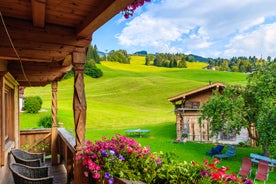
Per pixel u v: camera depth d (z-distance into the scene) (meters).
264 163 9.21
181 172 2.24
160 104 36.31
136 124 24.83
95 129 22.23
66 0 2.00
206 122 16.56
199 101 16.89
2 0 2.07
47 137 7.04
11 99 5.48
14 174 3.22
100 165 2.60
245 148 15.05
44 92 42.59
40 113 23.86
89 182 3.01
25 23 2.61
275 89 10.57
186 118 16.94
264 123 9.98
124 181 2.28
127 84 48.81
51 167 6.26
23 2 2.11
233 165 11.28
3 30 2.53
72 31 2.81
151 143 16.14
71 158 4.56
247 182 2.21
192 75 64.31
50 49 2.75
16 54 2.63
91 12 2.23
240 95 11.64
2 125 3.99
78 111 2.98
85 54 2.94
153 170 2.35
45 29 2.69
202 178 2.15
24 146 6.77
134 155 2.65
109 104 35.50
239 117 11.38
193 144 15.80
